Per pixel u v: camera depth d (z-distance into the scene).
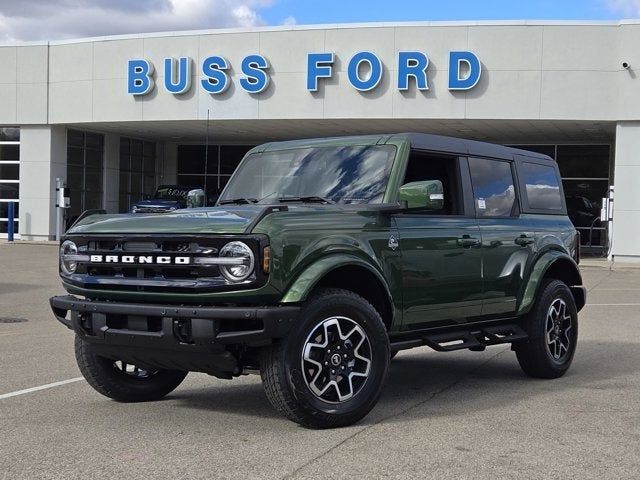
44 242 28.47
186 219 5.52
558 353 7.77
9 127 29.55
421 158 6.62
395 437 5.38
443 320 6.59
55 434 5.46
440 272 6.40
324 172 6.59
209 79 25.56
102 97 27.31
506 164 7.58
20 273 19.19
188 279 5.26
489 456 4.95
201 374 7.89
